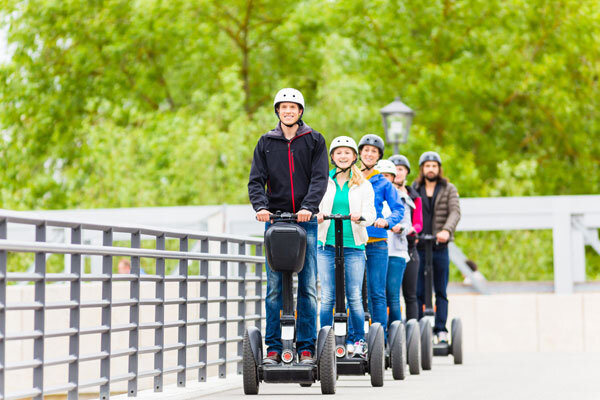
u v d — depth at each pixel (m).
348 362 19.92
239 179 56.34
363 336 20.61
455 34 65.19
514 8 64.00
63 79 67.06
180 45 65.25
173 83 66.19
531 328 37.53
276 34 64.25
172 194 56.19
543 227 39.91
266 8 67.69
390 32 65.00
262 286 27.36
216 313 26.17
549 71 63.88
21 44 65.94
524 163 58.00
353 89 57.09
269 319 18.58
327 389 18.44
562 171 66.94
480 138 67.06
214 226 40.84
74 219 15.34
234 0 65.81
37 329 14.48
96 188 58.50
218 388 20.08
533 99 65.38
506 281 41.41
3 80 66.75
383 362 20.67
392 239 24.02
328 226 20.05
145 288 27.12
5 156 67.56
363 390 19.95
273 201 18.50
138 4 62.47
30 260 42.59
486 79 63.97
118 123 66.38
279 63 67.38
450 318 37.91
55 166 67.88
